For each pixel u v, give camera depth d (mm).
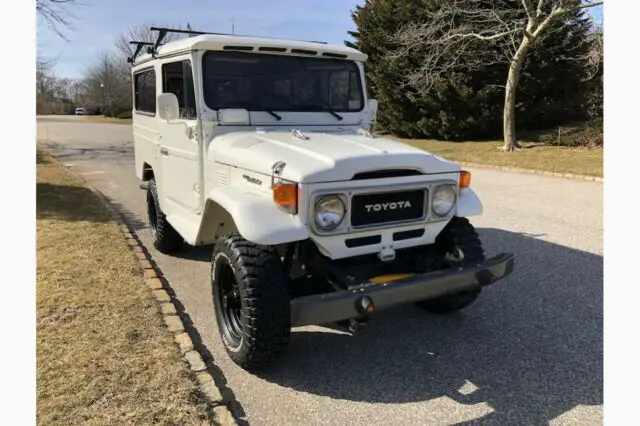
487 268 3512
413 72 21406
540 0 16047
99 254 5648
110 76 57562
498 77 20875
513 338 4035
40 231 6500
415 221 3578
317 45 4562
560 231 7113
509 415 3088
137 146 6578
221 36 4297
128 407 2967
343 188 3262
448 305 4320
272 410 3141
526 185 11211
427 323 4316
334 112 4703
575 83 20438
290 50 4453
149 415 2904
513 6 18578
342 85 4781
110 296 4508
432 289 3279
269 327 3217
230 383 3418
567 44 19484
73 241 6102
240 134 4184
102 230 6719
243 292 3238
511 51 19078
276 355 3314
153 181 6125
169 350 3613
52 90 68188
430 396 3295
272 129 4375
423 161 3561
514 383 3422
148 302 4410
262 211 3242
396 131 24734
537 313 4469
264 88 4426
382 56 22984
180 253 6125
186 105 4531
